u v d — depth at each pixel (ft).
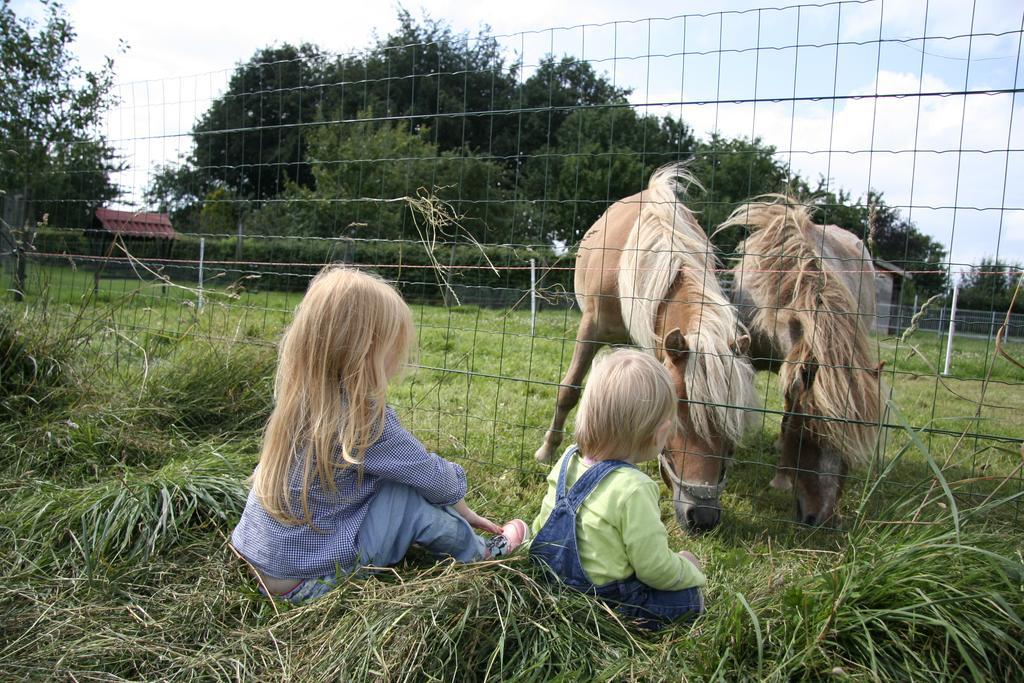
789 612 5.64
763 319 11.15
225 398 11.39
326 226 28.45
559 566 6.32
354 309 6.06
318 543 6.13
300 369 6.09
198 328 13.17
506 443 12.90
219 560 6.83
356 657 5.22
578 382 13.15
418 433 12.14
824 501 9.17
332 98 83.97
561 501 6.40
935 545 5.64
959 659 5.31
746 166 51.65
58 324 12.10
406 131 65.10
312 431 5.93
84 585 6.46
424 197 10.86
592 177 43.68
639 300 11.35
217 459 8.84
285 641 5.61
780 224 11.28
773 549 9.19
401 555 6.47
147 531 7.06
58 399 10.89
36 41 18.45
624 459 6.38
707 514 9.13
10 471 8.92
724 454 9.48
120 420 10.10
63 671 5.28
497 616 5.71
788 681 5.03
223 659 5.44
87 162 16.90
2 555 6.93
